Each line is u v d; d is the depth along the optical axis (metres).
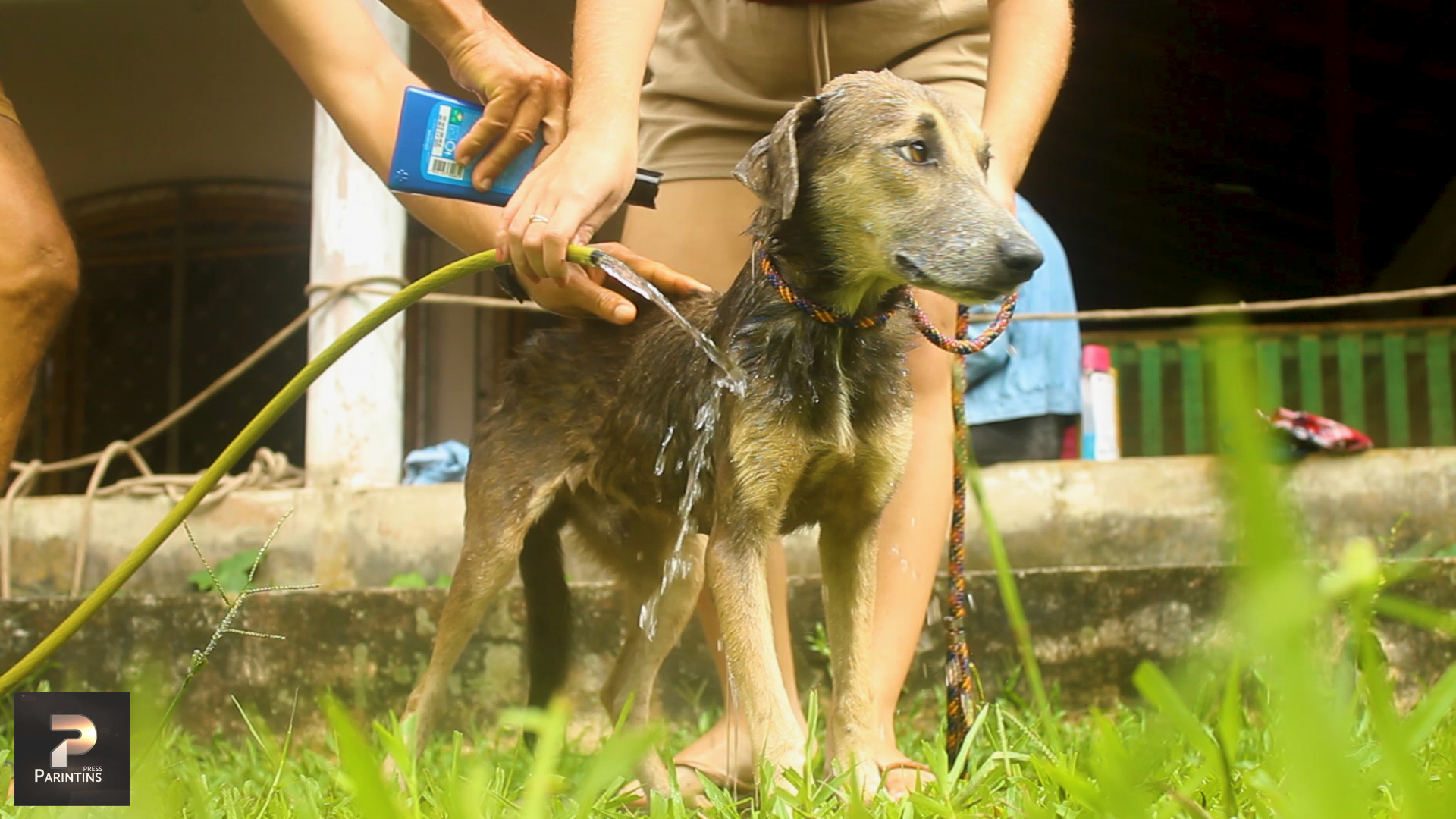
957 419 2.98
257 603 4.87
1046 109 3.15
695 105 3.52
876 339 2.78
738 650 2.60
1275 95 10.92
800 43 3.41
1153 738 1.52
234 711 4.80
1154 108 11.45
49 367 12.30
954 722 2.84
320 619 4.82
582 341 3.30
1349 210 10.03
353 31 3.16
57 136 11.29
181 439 12.23
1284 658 0.70
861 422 2.72
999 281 2.44
